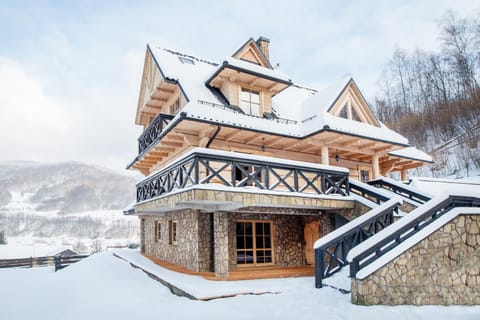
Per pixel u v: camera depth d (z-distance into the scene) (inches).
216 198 264.2
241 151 401.4
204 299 221.5
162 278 287.0
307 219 394.3
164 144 417.4
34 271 650.8
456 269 225.6
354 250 215.3
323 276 257.8
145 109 531.5
